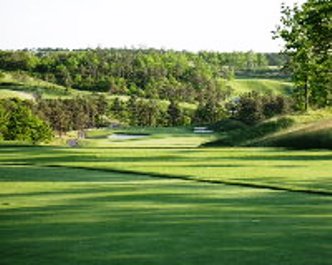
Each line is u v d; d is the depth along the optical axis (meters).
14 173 29.78
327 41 56.34
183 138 106.31
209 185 24.23
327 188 22.59
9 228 13.95
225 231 13.38
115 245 11.96
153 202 18.66
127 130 151.38
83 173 29.98
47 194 20.91
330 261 10.56
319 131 50.97
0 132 126.12
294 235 12.88
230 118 152.25
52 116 160.25
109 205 17.94
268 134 57.16
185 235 12.95
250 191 22.03
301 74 59.81
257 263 10.42
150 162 37.06
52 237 12.82
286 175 27.95
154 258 10.84
